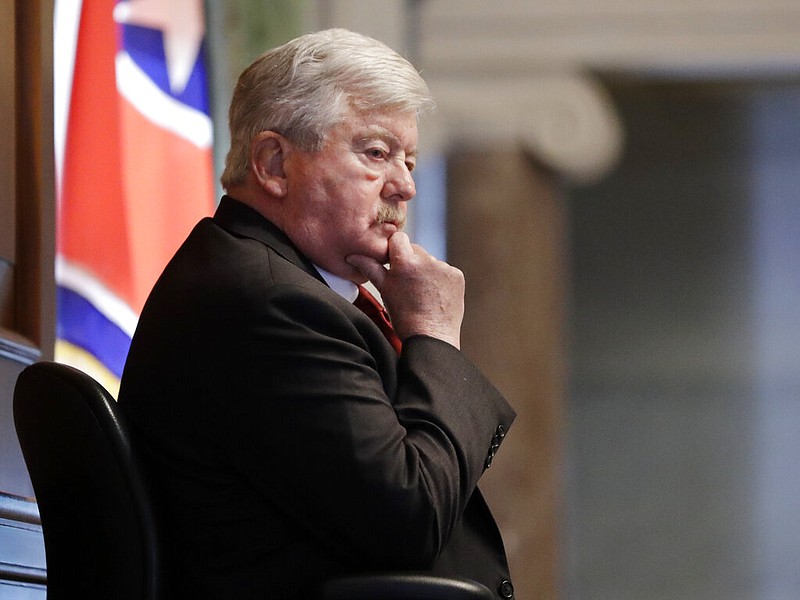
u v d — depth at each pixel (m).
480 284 29.56
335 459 6.62
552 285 30.38
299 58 7.63
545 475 29.41
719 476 44.31
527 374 29.55
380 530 6.59
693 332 45.28
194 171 13.50
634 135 43.84
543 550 28.80
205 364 6.93
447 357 7.36
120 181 12.47
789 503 43.72
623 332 45.38
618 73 30.38
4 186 9.80
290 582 6.79
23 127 10.09
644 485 44.34
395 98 7.65
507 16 29.47
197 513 6.93
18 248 9.98
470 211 29.47
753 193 45.34
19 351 9.51
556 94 29.66
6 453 9.24
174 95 13.53
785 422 44.28
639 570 43.91
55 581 6.92
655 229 46.09
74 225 12.26
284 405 6.74
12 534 8.12
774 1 30.33
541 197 29.84
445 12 29.42
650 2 30.11
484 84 29.50
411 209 24.25
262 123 7.62
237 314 6.93
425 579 6.39
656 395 44.97
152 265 12.78
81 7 12.47
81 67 12.41
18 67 10.11
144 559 6.63
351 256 7.67
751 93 40.97
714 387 44.81
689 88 40.28
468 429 7.10
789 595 43.09
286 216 7.61
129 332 12.38
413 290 7.65
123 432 6.72
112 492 6.65
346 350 6.95
